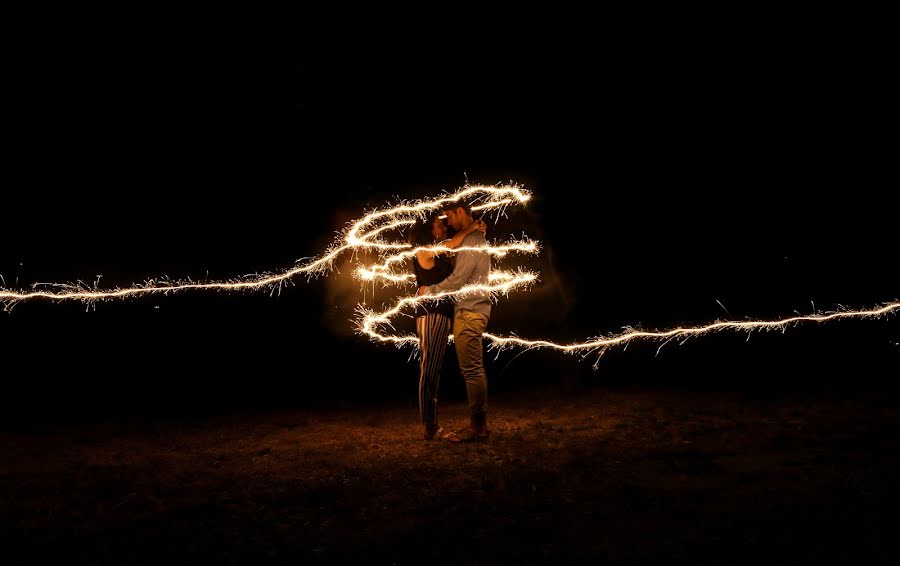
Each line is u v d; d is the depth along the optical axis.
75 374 8.64
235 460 4.96
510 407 6.88
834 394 6.65
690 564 2.95
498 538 3.31
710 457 4.62
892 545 2.99
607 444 5.07
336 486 4.13
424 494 3.98
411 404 7.28
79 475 4.58
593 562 3.01
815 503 3.55
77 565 3.11
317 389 8.21
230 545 3.31
